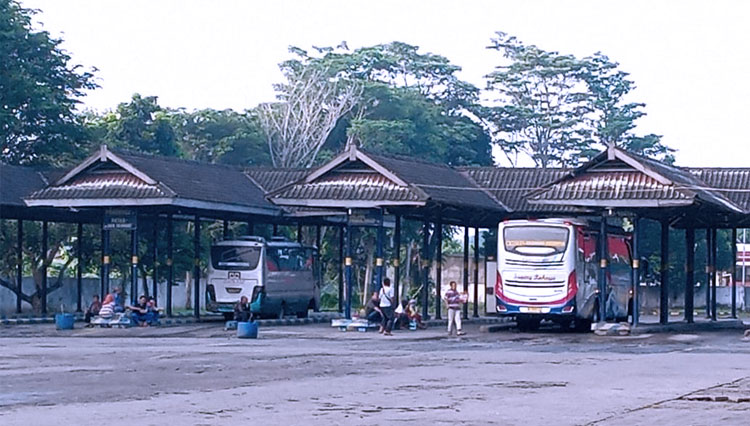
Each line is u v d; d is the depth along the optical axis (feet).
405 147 204.23
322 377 64.54
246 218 140.67
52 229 154.81
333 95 216.13
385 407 50.01
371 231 197.98
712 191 127.65
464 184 134.21
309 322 137.28
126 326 118.93
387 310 112.57
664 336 112.27
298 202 116.78
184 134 207.51
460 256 226.38
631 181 113.39
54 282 166.61
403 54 229.86
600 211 123.13
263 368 70.23
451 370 69.77
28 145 159.53
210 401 51.90
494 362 76.59
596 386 60.34
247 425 43.80
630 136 235.40
